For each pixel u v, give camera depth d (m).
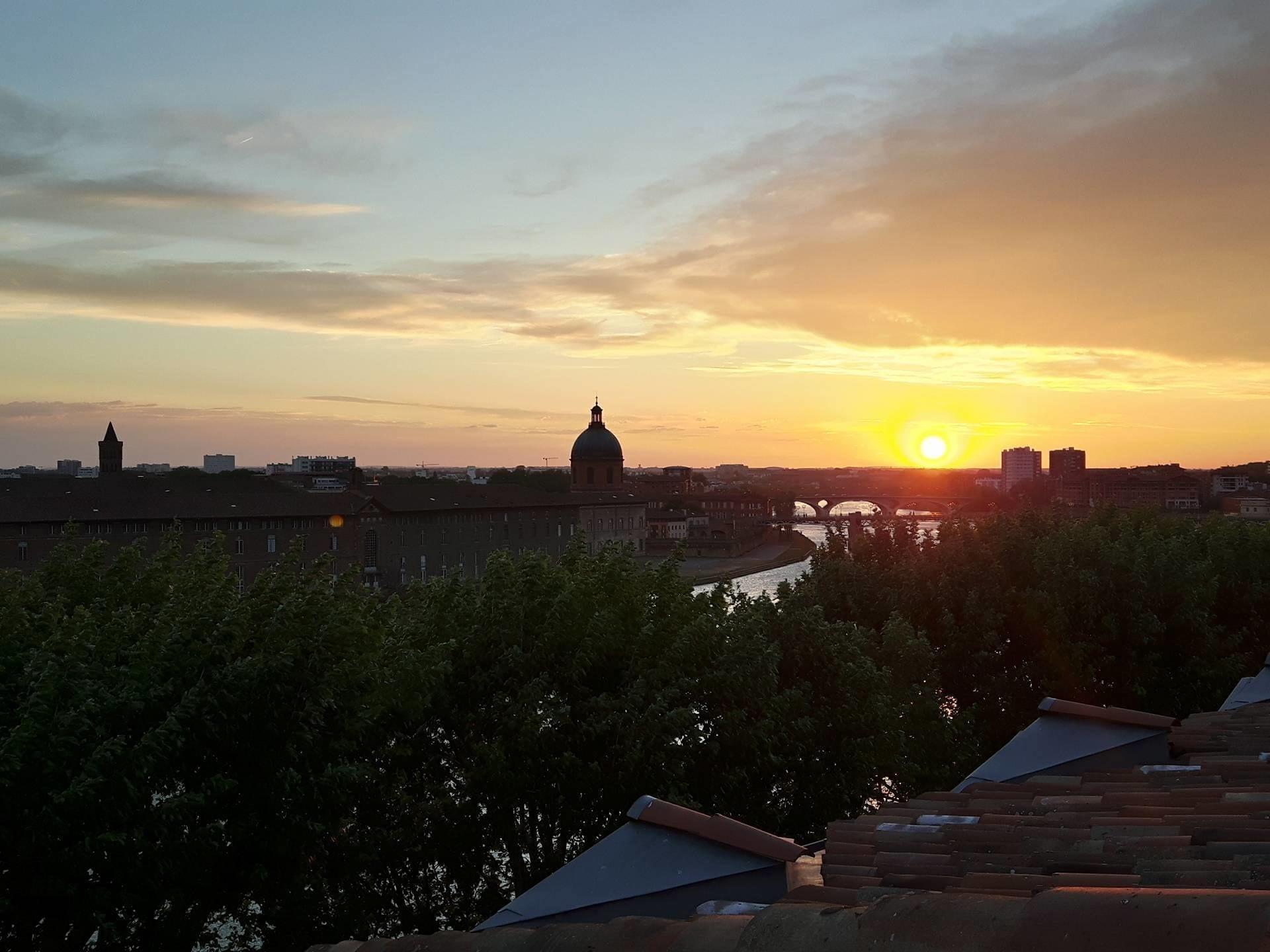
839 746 39.25
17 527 157.75
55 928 26.08
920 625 51.16
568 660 35.22
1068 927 5.91
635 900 12.91
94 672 26.00
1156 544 51.34
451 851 35.06
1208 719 24.34
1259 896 5.59
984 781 20.41
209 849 26.22
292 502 192.88
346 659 28.98
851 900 10.21
